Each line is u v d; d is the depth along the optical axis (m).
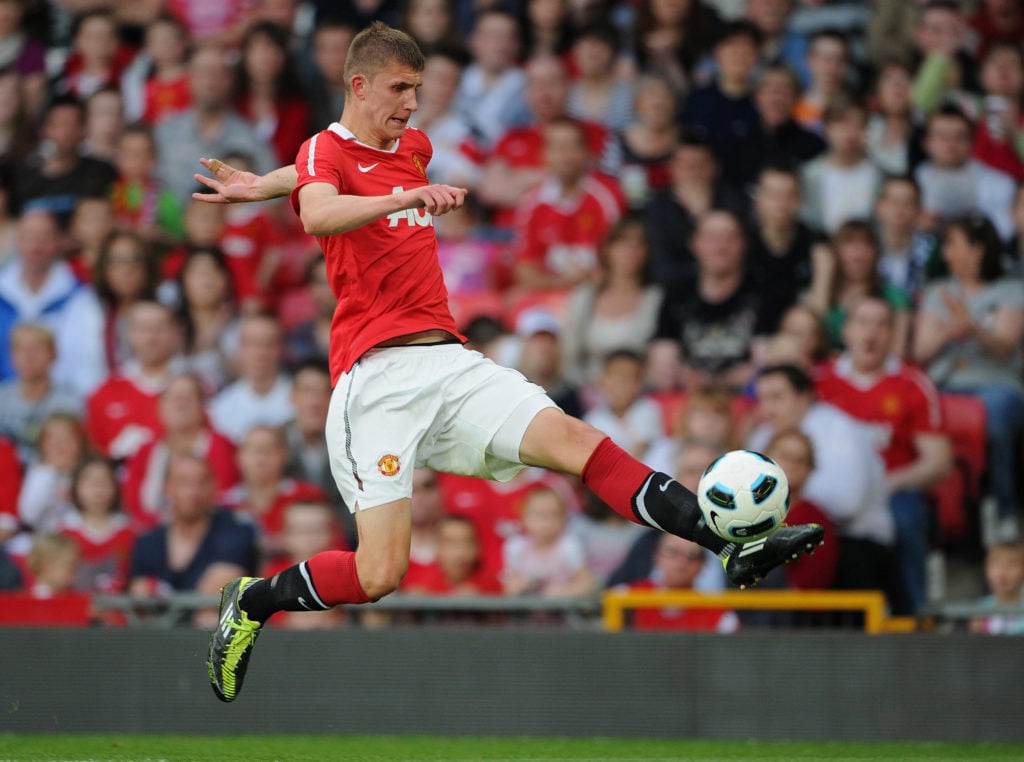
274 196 14.41
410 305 13.94
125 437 29.62
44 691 22.34
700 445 27.36
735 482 12.44
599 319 31.03
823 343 29.73
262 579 14.82
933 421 28.69
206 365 30.78
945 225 31.34
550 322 31.16
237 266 31.83
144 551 26.62
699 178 32.00
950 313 30.48
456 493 28.25
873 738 21.72
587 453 13.44
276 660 22.33
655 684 22.00
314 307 32.06
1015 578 25.83
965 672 21.67
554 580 26.36
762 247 30.92
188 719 22.23
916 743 21.59
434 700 22.20
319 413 28.72
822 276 30.66
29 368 30.98
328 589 14.18
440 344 14.02
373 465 13.73
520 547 26.78
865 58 34.56
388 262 13.85
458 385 13.85
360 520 13.84
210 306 30.92
